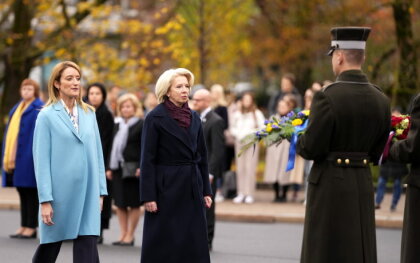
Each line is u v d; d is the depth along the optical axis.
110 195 16.55
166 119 11.09
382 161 10.38
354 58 9.77
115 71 31.22
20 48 31.58
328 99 9.59
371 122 9.73
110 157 16.28
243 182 23.14
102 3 31.34
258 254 15.46
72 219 10.49
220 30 39.19
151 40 31.83
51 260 10.71
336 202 9.70
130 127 16.17
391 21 36.59
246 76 55.69
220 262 14.46
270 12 41.06
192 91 16.11
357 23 38.00
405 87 28.00
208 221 15.65
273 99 24.73
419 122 9.88
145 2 37.25
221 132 15.62
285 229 19.23
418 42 28.72
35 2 31.20
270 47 40.97
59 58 31.44
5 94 32.38
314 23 39.72
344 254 9.66
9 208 22.67
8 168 16.89
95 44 31.41
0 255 14.62
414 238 10.18
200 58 32.81
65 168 10.48
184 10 34.59
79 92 10.76
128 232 16.47
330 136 9.66
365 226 9.79
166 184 11.03
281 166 22.91
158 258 11.03
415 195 10.20
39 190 10.38
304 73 41.41
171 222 11.01
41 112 10.56
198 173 11.24
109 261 14.22
